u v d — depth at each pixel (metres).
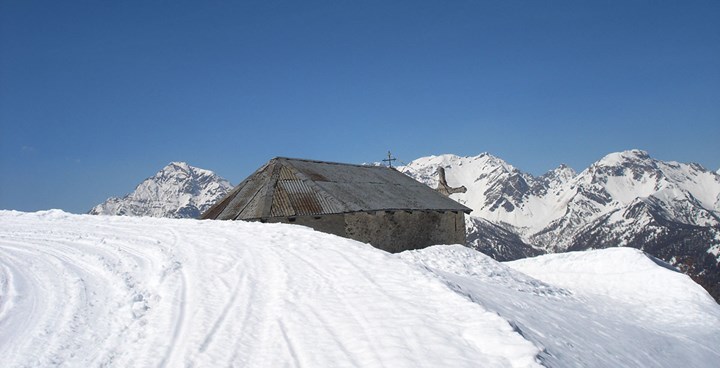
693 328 18.61
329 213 26.11
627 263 25.12
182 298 10.61
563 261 27.14
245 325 9.10
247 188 29.36
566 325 12.80
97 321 9.50
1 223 22.61
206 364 7.62
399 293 10.34
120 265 13.61
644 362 12.10
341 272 12.00
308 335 8.54
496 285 16.83
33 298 10.97
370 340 8.20
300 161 31.47
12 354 8.09
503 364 7.42
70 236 18.50
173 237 17.30
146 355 7.98
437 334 8.33
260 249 14.73
